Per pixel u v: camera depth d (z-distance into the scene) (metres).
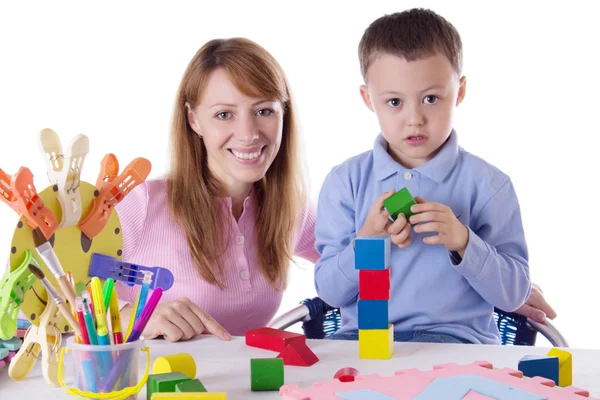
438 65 1.32
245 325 1.59
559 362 0.94
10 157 2.53
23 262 0.93
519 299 1.40
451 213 1.29
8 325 0.94
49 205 0.96
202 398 0.82
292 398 0.83
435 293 1.41
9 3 2.51
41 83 2.54
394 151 1.48
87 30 2.54
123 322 1.29
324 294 1.46
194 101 1.50
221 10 2.52
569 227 2.52
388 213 1.31
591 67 2.41
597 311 2.51
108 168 1.05
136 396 0.91
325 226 1.52
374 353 1.09
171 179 1.57
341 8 2.50
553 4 2.41
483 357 1.09
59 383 0.96
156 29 2.54
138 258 1.55
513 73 2.46
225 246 1.55
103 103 2.56
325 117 2.54
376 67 1.35
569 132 2.46
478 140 2.50
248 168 1.49
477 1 2.43
